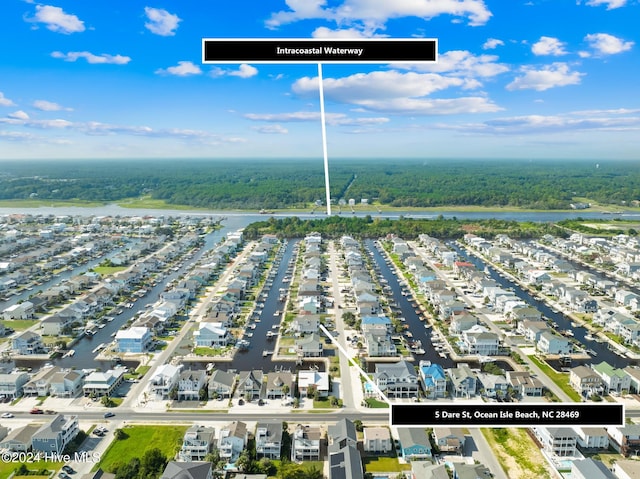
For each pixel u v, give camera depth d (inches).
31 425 4266.7
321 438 4296.3
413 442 4003.4
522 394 5019.7
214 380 5054.1
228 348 6176.2
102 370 5585.6
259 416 4653.1
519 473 3831.2
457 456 4028.1
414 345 6250.0
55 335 6614.2
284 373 5206.7
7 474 3801.7
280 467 3912.4
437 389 4992.6
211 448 4099.4
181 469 3587.6
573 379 5211.6
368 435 4128.9
